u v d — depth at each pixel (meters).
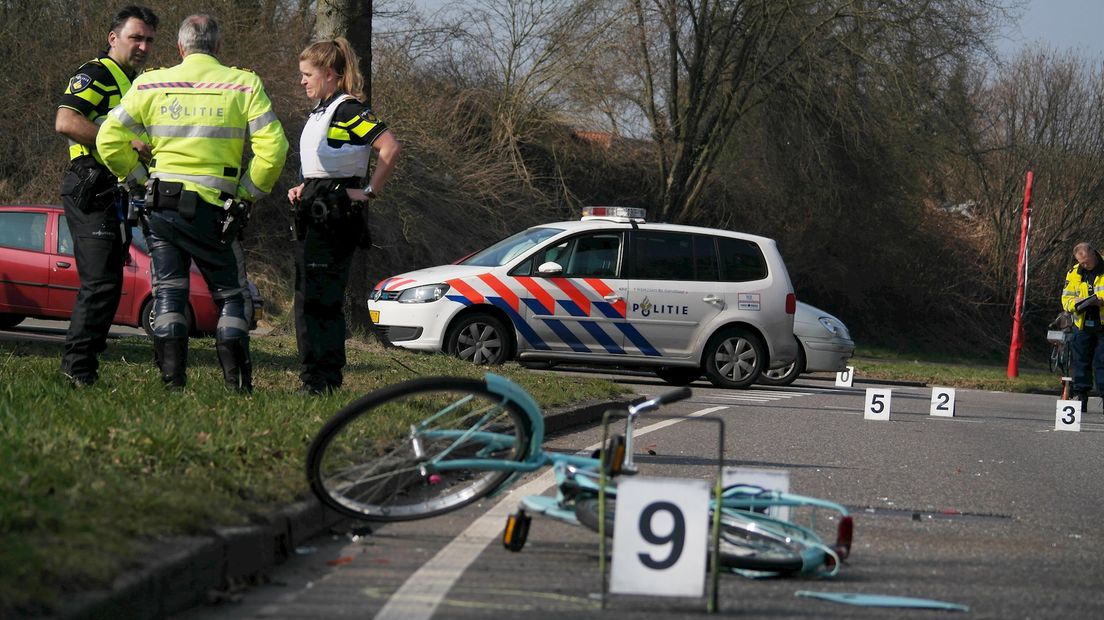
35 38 30.20
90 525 5.48
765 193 49.53
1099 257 22.38
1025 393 31.27
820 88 44.94
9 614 4.40
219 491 6.74
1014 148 59.53
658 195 47.22
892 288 56.69
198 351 15.35
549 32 42.19
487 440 7.19
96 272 10.26
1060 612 6.38
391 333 19.70
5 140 29.78
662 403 6.84
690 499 5.96
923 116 46.69
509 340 19.73
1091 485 11.54
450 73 41.44
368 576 6.42
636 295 20.12
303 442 8.34
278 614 5.62
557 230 20.28
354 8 20.39
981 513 9.48
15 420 7.77
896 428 16.16
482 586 6.31
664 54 45.09
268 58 32.59
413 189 37.06
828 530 8.38
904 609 6.27
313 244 10.78
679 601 6.18
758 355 20.72
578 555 7.14
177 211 9.95
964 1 43.56
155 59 30.47
